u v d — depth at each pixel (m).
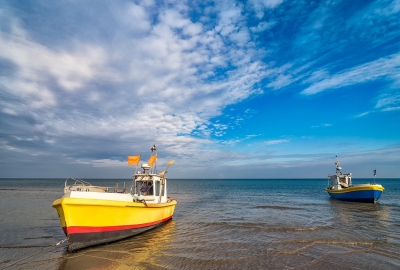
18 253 10.95
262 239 13.60
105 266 9.30
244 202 33.59
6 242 12.71
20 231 15.08
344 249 11.84
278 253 11.17
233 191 61.03
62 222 10.49
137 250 11.20
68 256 10.24
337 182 34.81
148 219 13.80
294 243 12.80
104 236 11.31
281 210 25.44
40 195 42.75
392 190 60.50
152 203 14.09
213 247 12.00
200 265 9.63
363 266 9.72
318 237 14.02
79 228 10.38
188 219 19.67
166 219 16.91
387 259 10.50
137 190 15.45
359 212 23.80
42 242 12.71
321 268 9.50
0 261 9.96
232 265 9.70
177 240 13.13
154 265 9.51
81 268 9.09
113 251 10.92
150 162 16.27
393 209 25.72
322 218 20.42
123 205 11.46
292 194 49.78
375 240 13.36
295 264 9.88
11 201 32.03
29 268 9.20
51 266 9.38
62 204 9.73
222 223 17.89
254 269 9.34
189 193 53.38
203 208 27.11
